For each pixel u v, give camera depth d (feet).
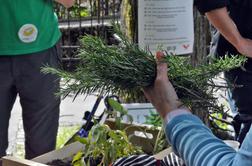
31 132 10.44
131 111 9.63
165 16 7.61
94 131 7.55
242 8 9.47
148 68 5.04
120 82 5.06
